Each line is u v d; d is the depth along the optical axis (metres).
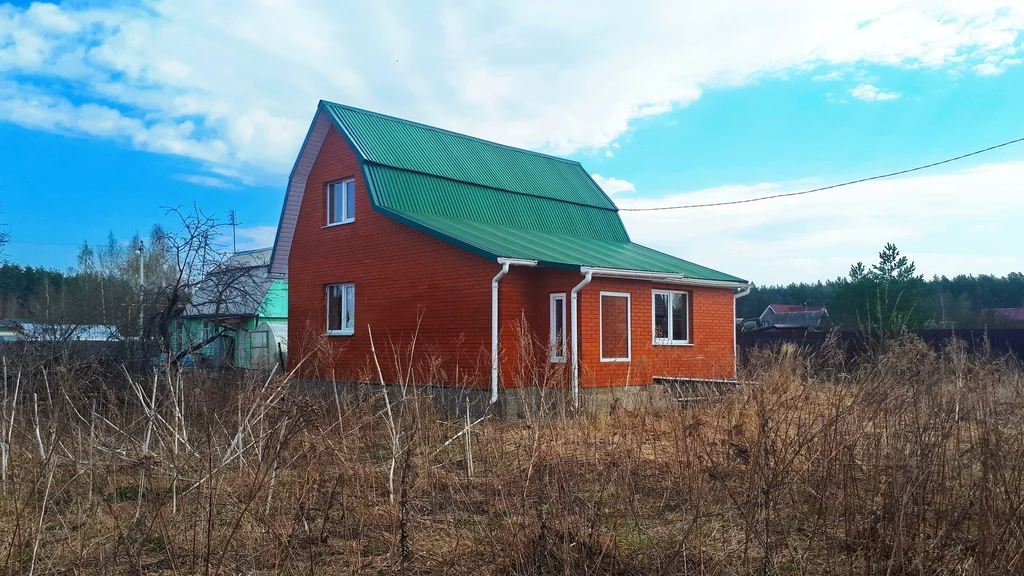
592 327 13.48
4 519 5.98
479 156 18.73
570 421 7.40
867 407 5.93
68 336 11.94
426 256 14.52
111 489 6.69
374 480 6.13
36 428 7.09
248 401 6.89
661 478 6.38
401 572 4.79
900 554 4.38
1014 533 4.39
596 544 4.87
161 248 14.60
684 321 16.48
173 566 4.90
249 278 17.47
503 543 5.14
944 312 30.70
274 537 5.26
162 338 13.41
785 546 5.09
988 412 5.56
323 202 17.20
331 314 17.03
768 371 7.13
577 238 18.38
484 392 13.00
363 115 17.12
